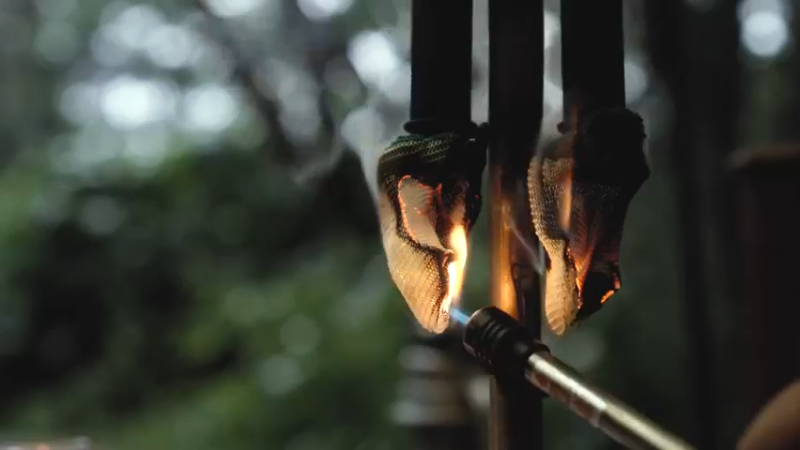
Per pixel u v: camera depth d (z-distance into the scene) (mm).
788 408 335
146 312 2549
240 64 1538
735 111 1289
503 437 360
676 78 1089
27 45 2920
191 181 2422
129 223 2578
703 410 900
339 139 1431
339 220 1823
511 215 368
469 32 362
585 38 362
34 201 2650
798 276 715
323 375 1708
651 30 1108
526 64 368
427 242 351
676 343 1342
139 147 2699
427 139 351
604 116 352
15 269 2604
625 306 1398
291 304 1846
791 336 712
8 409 2523
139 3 2402
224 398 1899
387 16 1476
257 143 2275
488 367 359
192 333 2096
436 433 786
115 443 2090
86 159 2727
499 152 369
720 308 1197
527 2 369
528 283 368
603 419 338
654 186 1375
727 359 1166
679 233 986
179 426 1975
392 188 353
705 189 1233
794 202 718
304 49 1464
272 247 2260
